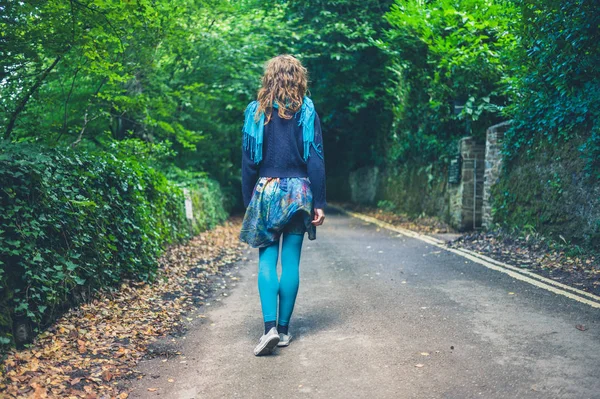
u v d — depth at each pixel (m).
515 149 8.46
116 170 5.68
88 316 4.32
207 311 4.83
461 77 10.95
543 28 7.03
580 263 5.93
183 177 12.30
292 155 3.64
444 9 10.70
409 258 7.46
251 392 2.94
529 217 7.89
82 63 6.35
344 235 11.38
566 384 2.78
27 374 3.10
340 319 4.30
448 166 12.38
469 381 2.91
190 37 11.11
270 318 3.56
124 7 5.67
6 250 3.51
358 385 2.96
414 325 4.00
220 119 16.42
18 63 5.65
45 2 5.18
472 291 5.04
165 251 7.62
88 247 4.76
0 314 3.38
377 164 20.77
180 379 3.17
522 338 3.55
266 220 3.64
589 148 6.46
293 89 3.64
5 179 3.68
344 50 17.80
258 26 14.71
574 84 6.93
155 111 10.12
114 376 3.20
